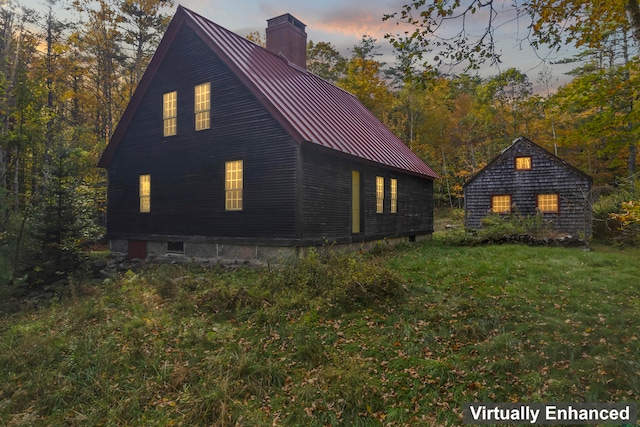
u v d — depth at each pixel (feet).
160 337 21.11
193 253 41.68
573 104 28.76
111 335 21.65
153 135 45.73
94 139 81.66
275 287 27.53
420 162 65.51
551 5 19.01
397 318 21.76
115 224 49.21
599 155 30.25
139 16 82.43
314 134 36.76
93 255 50.72
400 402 15.05
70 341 21.09
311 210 36.37
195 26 40.98
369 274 25.99
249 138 37.83
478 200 70.79
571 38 21.35
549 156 64.28
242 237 37.88
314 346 18.78
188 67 42.68
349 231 42.88
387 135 63.31
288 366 17.93
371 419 14.32
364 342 19.45
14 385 17.75
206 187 40.86
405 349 18.52
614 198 63.16
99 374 17.99
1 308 29.86
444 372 16.25
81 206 40.09
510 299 24.04
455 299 23.82
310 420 14.49
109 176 50.06
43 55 78.38
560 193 63.26
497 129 119.75
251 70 39.40
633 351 16.81
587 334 18.62
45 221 37.11
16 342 21.90
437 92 125.90
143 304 26.55
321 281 27.22
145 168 46.29
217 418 14.70
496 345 17.79
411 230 59.31
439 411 14.32
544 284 27.50
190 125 42.34
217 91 40.24
